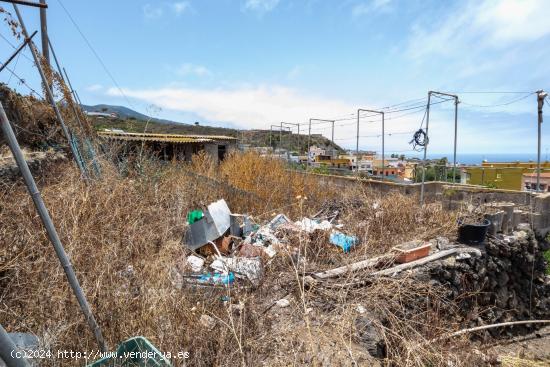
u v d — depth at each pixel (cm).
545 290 637
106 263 293
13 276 283
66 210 359
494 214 616
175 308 277
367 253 517
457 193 788
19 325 243
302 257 477
